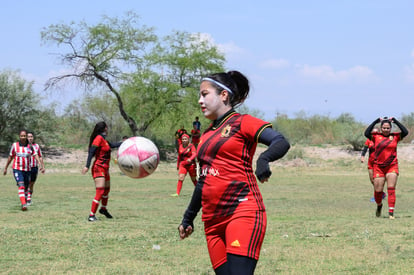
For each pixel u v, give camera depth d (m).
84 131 74.31
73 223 19.19
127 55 64.12
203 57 67.31
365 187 37.53
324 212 23.03
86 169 19.66
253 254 6.95
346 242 15.48
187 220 7.92
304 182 41.72
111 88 65.12
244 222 7.02
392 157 21.12
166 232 17.14
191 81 68.56
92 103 73.75
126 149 12.18
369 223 19.50
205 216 7.39
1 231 17.12
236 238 6.96
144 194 32.09
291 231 17.45
